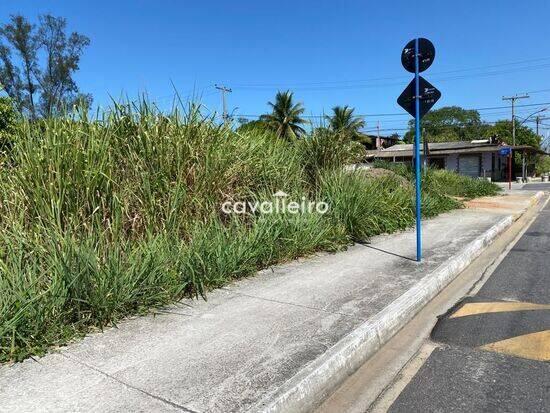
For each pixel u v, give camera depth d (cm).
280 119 4200
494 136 4906
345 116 1057
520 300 553
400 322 469
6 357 340
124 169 580
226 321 430
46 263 436
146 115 625
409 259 696
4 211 504
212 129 675
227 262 551
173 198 580
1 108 752
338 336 398
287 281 567
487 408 316
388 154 4556
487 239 912
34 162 510
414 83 664
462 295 581
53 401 288
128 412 278
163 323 422
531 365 379
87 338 385
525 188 3031
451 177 2091
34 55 3750
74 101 605
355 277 591
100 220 518
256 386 311
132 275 449
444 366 382
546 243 930
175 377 322
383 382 359
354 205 824
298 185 816
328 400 335
